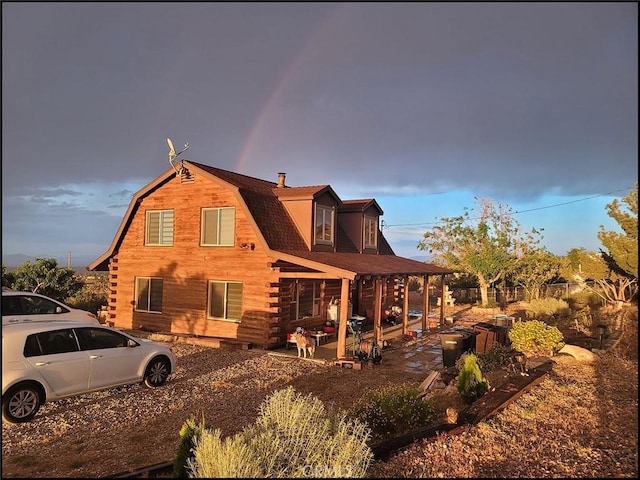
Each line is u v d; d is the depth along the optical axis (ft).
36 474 18.51
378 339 49.52
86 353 28.66
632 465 16.15
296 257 47.32
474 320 75.15
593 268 66.90
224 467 14.43
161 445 21.88
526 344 38.09
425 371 39.24
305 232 56.65
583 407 23.34
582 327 54.65
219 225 54.03
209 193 54.75
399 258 74.43
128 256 60.95
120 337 31.22
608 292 69.26
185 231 56.34
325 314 59.67
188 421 17.37
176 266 56.70
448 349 40.24
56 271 72.23
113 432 23.75
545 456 17.61
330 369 39.81
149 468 16.40
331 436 18.33
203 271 54.49
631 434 19.12
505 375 30.99
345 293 43.55
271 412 19.88
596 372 31.60
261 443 16.47
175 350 48.24
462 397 25.91
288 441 17.16
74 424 24.98
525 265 95.81
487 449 18.47
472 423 21.17
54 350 27.32
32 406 25.59
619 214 50.80
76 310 42.63
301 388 33.01
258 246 50.52
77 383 27.89
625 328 44.83
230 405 28.66
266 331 49.19
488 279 96.48
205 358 44.27
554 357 37.04
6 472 18.72
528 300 94.38
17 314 38.42
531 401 24.73
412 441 19.25
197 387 33.12
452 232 97.30
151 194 59.26
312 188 58.29
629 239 51.55
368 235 70.69
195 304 54.80
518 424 21.30
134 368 31.50
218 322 52.95
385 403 22.08
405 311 58.44
